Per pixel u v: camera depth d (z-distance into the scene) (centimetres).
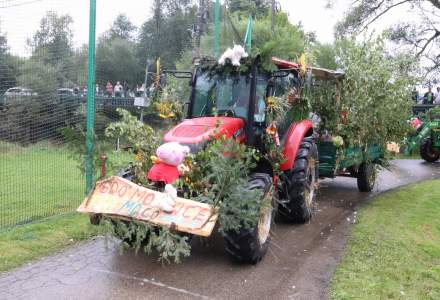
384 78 852
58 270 500
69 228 624
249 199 453
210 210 445
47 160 905
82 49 739
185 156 496
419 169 1338
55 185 867
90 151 513
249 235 495
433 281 500
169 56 1680
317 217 751
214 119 582
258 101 612
